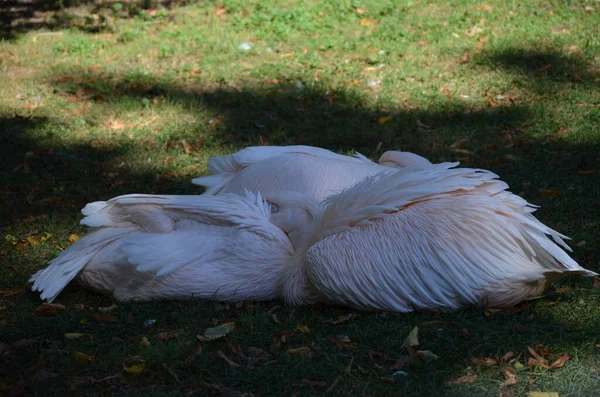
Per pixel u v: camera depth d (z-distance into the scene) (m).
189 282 5.71
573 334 5.30
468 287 5.37
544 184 7.93
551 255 5.48
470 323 5.38
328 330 5.47
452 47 12.40
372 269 5.40
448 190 5.50
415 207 5.49
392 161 6.74
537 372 4.91
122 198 5.97
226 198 5.88
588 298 5.79
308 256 5.50
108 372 5.06
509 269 5.39
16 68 12.29
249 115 10.22
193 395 4.81
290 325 5.55
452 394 4.75
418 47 12.57
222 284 5.73
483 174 5.66
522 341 5.23
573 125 9.41
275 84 11.32
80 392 4.86
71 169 8.68
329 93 10.77
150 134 9.68
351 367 5.04
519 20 13.47
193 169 8.71
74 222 7.42
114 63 12.46
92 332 5.53
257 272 5.73
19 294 6.12
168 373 5.00
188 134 9.66
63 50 13.18
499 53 11.94
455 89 10.73
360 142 9.34
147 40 13.63
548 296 5.84
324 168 6.17
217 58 12.50
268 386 4.86
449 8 14.48
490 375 4.92
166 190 8.20
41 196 8.01
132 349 5.32
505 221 5.38
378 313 5.56
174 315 5.68
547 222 7.12
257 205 5.90
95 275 5.92
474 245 5.34
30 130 9.78
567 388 4.77
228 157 6.75
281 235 5.79
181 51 12.93
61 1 16.22
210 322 5.60
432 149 9.04
